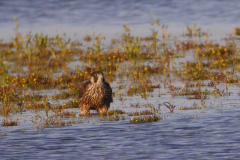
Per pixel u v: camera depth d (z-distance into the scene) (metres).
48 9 115.69
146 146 18.86
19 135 21.55
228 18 91.75
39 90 37.28
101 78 25.77
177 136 20.38
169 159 16.98
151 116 24.28
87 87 26.16
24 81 39.31
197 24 85.56
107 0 129.25
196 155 17.38
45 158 17.56
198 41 64.25
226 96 30.83
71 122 24.27
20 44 62.12
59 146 19.28
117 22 93.06
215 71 42.12
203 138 19.84
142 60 51.44
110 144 19.34
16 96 33.31
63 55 54.88
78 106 29.16
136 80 39.81
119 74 43.03
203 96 31.09
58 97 33.22
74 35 78.12
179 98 31.25
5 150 18.83
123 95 33.47
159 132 21.23
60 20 98.81
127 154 17.77
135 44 54.62
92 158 17.36
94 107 26.86
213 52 51.72
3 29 87.88
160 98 31.56
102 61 51.44
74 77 40.69
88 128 22.66
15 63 52.19
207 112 25.61
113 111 27.02
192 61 47.47
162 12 105.94
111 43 66.88
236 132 20.67
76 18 100.94
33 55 54.53
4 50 62.78
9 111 28.42
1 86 37.69
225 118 23.72
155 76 41.91
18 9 115.69
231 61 46.53
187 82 37.19
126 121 24.12
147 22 91.12
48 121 24.38
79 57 55.22
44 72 46.28
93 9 114.56
